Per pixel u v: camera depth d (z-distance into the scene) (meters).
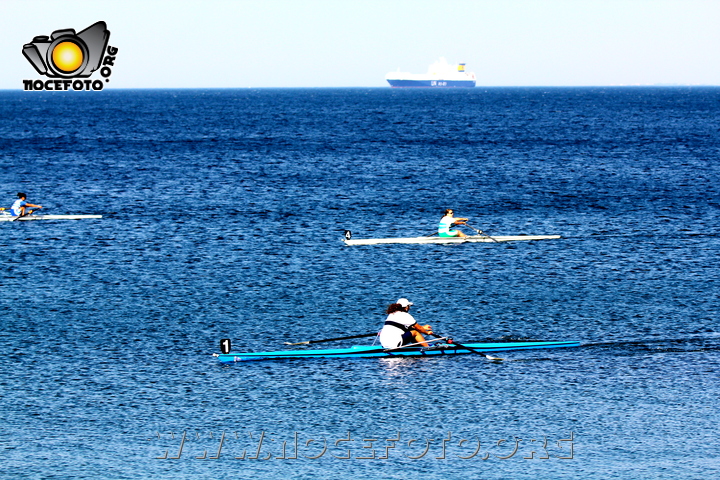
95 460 52.81
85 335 78.69
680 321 84.31
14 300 91.56
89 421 58.84
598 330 81.38
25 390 64.25
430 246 126.06
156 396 63.69
